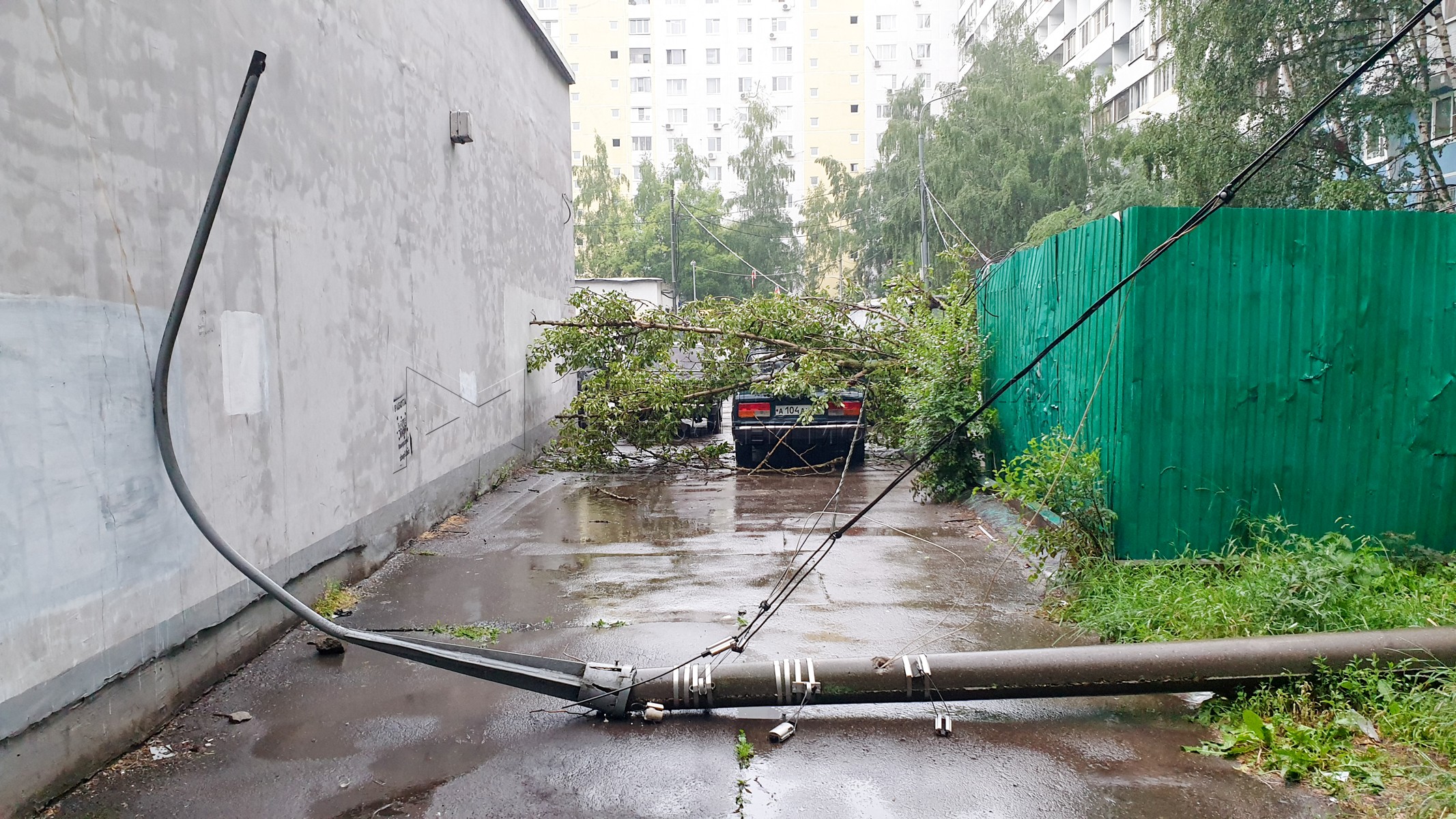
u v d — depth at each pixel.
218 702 4.28
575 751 3.74
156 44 4.12
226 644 4.60
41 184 3.31
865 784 3.43
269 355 5.16
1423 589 4.97
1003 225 32.28
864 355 11.49
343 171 6.30
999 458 8.94
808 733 3.89
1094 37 40.19
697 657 4.19
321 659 4.88
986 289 9.66
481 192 9.91
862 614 5.52
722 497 9.90
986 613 5.50
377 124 6.98
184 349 4.27
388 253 7.17
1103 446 5.99
